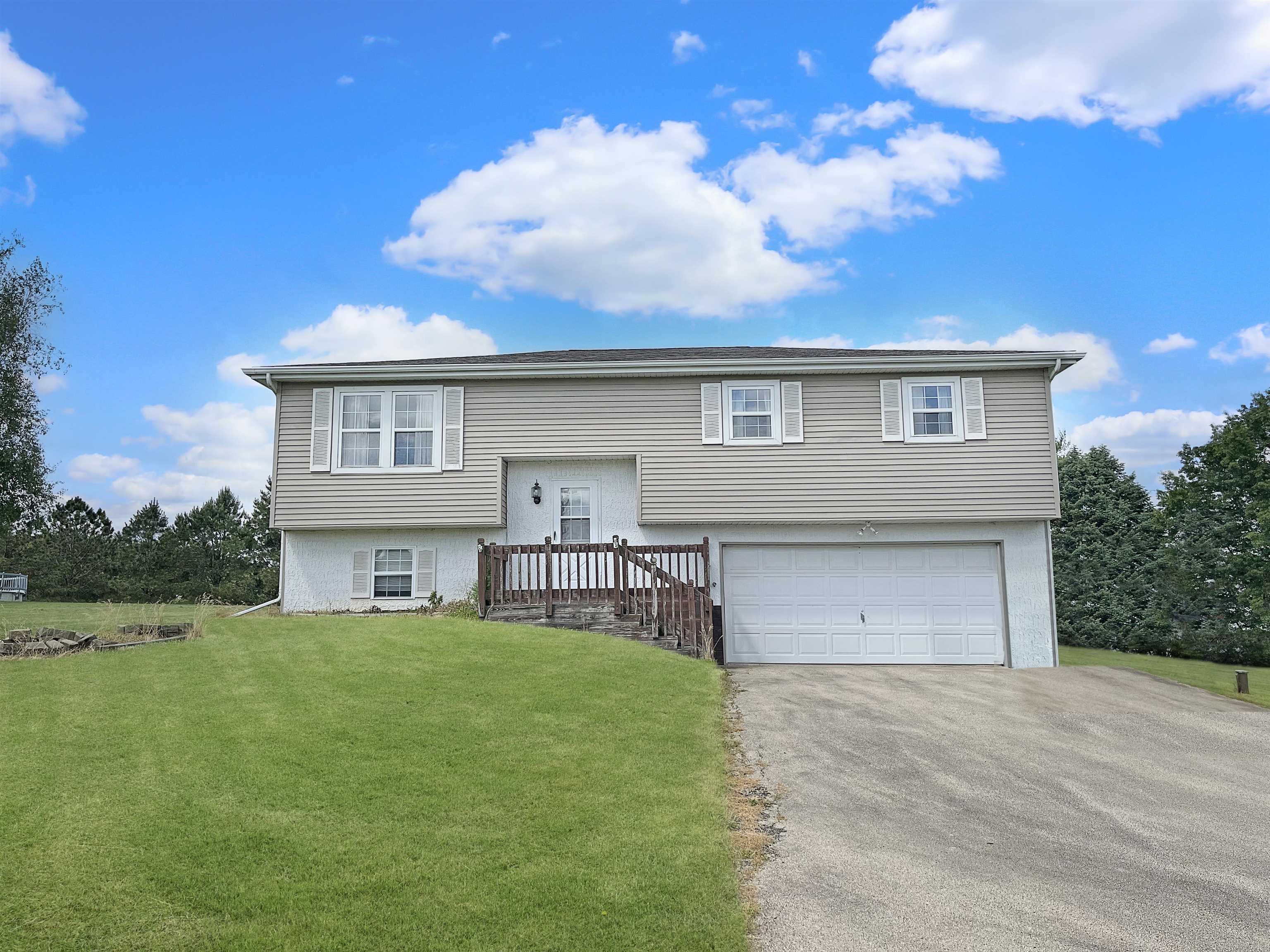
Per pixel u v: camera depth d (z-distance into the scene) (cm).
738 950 446
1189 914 516
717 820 630
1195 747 981
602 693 962
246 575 4512
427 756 726
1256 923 505
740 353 1928
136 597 4128
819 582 1694
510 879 516
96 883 489
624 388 1731
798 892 523
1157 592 2850
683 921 475
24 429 2952
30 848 527
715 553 1702
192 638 1223
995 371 1706
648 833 595
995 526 1692
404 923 462
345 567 1714
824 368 1698
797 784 746
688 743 819
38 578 3919
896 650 1670
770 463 1698
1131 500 3009
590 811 629
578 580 1511
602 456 1712
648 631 1413
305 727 787
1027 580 1677
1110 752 926
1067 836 653
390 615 1573
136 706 846
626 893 505
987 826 665
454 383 1728
